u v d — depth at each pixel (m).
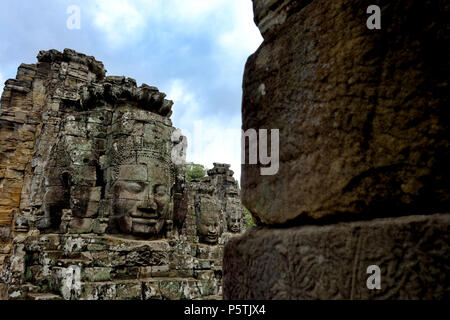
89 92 9.21
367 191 1.26
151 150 8.59
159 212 8.41
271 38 1.86
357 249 1.20
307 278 1.34
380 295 1.11
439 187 1.12
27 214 11.40
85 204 8.10
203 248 12.22
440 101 1.15
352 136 1.31
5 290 7.64
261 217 1.70
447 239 1.01
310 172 1.43
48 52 15.40
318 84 1.46
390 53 1.27
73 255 7.00
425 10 1.21
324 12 1.52
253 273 1.59
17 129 14.23
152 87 9.38
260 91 1.81
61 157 8.43
